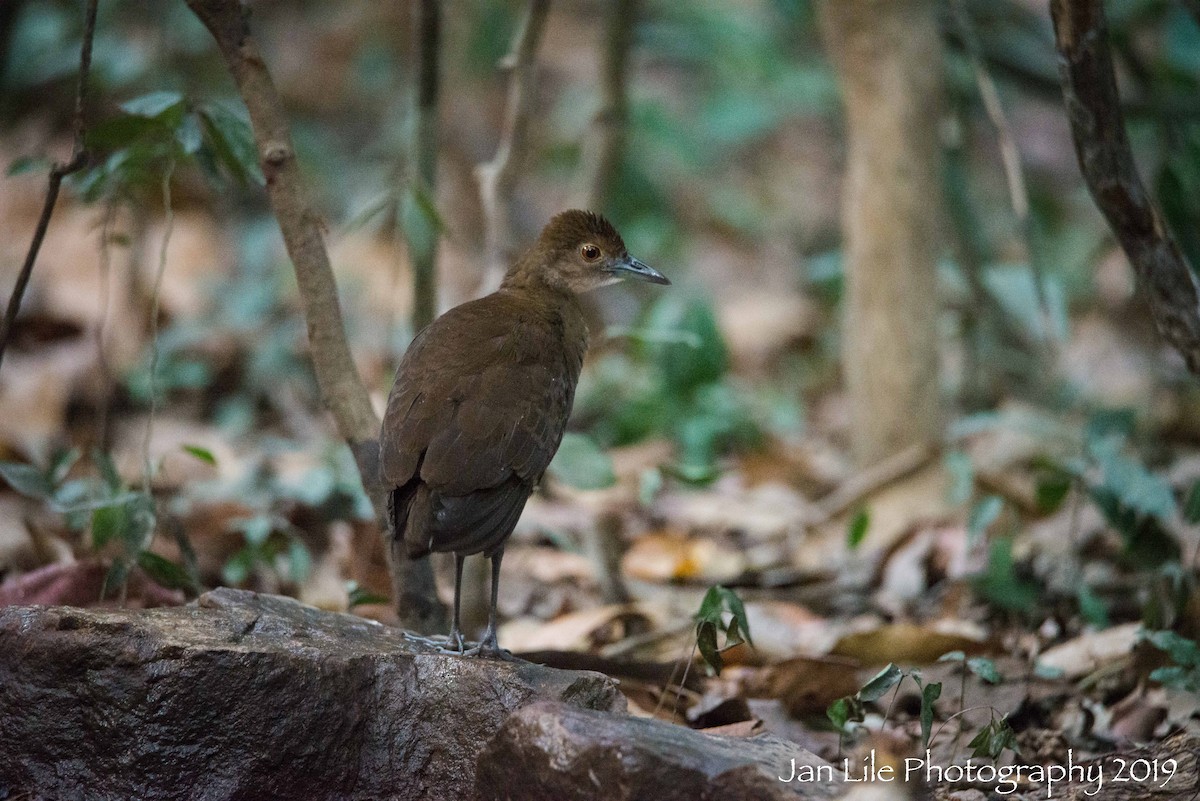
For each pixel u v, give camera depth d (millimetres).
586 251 10258
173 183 13164
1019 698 9539
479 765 7223
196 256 18922
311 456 14344
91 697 7480
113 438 15055
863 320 13125
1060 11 8125
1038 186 21344
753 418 16734
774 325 19906
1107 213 8492
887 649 10281
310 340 9125
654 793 6605
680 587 12781
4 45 18359
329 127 23500
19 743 7539
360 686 7648
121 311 17328
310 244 9023
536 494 14008
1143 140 16297
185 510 12242
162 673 7414
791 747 7297
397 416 8359
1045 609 11281
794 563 13289
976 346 15141
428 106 11125
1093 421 11492
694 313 16078
